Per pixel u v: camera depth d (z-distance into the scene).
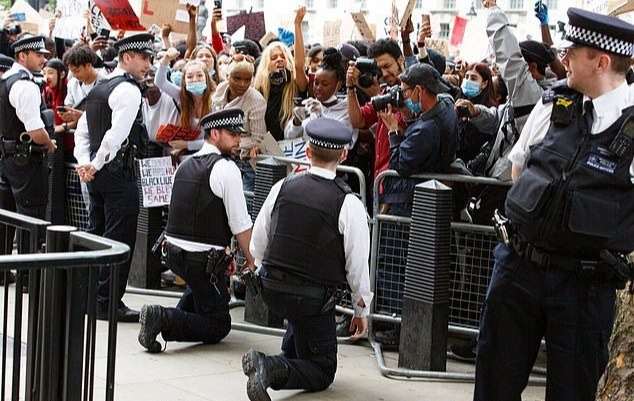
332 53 7.96
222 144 6.75
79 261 3.46
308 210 5.68
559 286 4.49
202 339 7.04
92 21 12.29
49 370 3.59
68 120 9.17
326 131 5.70
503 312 4.66
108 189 7.55
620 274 4.37
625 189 4.34
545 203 4.39
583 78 4.35
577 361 4.53
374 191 7.09
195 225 6.65
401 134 7.03
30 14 16.16
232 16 11.95
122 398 5.83
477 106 7.30
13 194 8.87
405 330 6.64
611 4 5.89
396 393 6.20
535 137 4.59
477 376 4.79
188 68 8.26
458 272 6.86
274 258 5.73
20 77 8.66
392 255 7.08
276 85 8.39
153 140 8.72
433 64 8.60
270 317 7.66
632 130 4.28
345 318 7.50
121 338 7.18
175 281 9.27
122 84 7.52
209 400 5.89
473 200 6.87
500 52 6.65
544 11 7.95
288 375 5.78
